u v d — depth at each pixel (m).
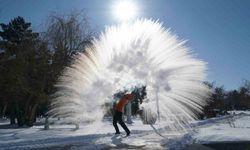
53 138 16.14
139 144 12.87
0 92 31.89
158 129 17.41
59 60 26.19
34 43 29.27
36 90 27.80
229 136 14.80
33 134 20.19
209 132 16.98
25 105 34.25
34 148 12.90
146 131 18.75
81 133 18.27
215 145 12.59
